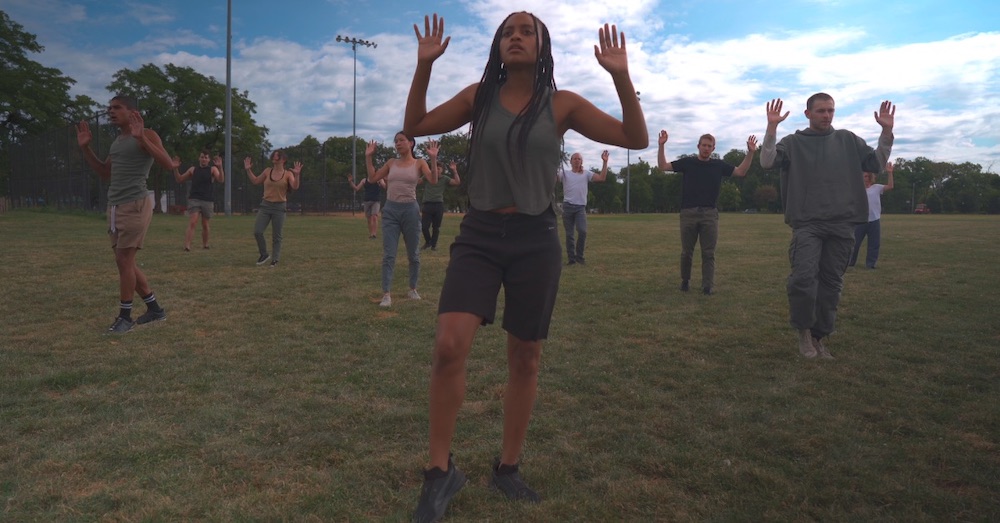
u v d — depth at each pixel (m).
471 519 2.35
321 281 8.34
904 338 5.35
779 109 4.96
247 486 2.58
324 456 2.89
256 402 3.61
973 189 107.31
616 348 5.00
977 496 2.57
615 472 2.76
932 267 10.59
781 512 2.43
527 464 2.84
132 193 5.23
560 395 3.82
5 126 37.78
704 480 2.69
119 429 3.14
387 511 2.40
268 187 9.83
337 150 81.50
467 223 2.44
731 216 54.41
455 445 3.04
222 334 5.29
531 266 2.38
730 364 4.54
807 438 3.15
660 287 8.23
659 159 7.83
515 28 2.36
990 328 5.72
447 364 2.33
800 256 4.76
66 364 4.29
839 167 4.80
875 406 3.65
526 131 2.32
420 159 6.98
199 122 43.06
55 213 26.91
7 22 37.38
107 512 2.35
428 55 2.39
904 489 2.60
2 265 9.26
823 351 4.82
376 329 5.57
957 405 3.66
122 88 41.25
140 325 5.55
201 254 11.41
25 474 2.63
